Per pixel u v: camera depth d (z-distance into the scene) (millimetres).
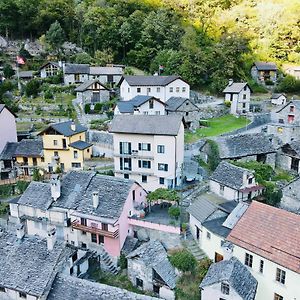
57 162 61000
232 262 32688
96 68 97812
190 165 57312
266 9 114062
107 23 115688
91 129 70938
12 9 123000
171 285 35125
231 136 60344
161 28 109625
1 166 63281
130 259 38188
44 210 44656
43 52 113125
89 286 31703
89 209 42719
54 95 91000
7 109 65875
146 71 108250
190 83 95250
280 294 30703
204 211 40844
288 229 32031
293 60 109125
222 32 111000
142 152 51375
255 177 46500
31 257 34000
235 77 99188
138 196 46094
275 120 75938
